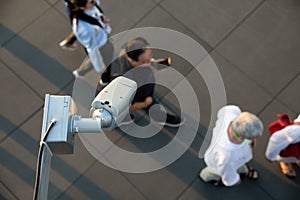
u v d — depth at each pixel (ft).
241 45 17.63
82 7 12.80
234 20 18.13
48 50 17.79
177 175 15.42
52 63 17.53
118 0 18.65
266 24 18.02
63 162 15.62
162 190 15.28
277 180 15.28
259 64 17.29
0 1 18.72
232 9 18.35
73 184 15.38
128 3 18.61
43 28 18.24
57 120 4.78
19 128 16.40
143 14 18.42
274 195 15.10
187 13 18.35
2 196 15.30
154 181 15.38
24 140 16.20
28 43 17.95
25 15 18.51
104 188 15.33
